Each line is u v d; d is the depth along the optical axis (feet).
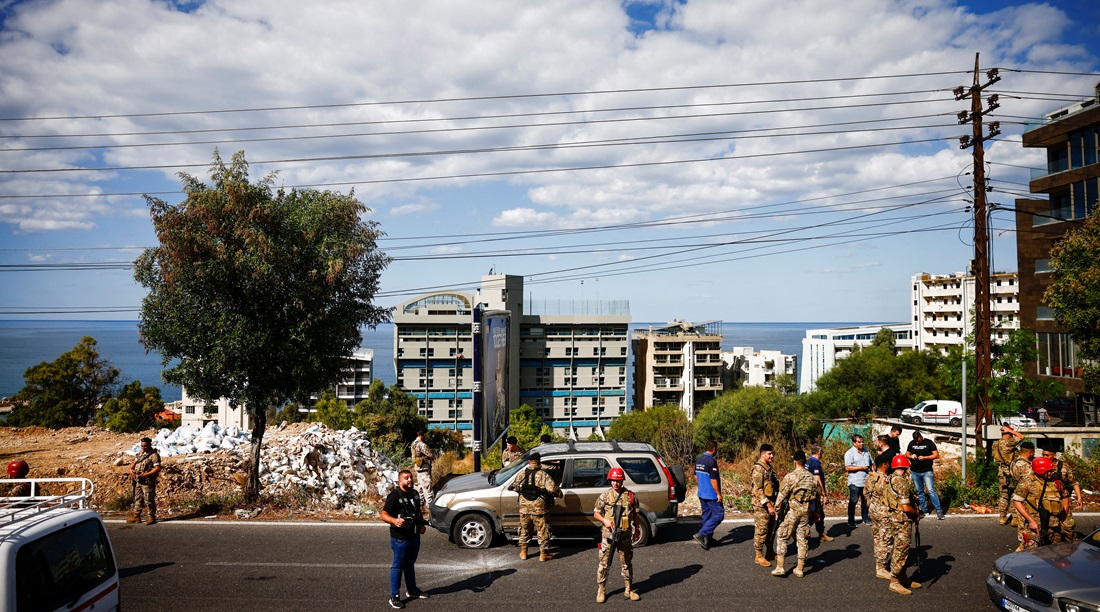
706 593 27.43
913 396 180.55
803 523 29.17
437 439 136.67
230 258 41.14
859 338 432.66
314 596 27.37
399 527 25.94
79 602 18.04
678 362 394.52
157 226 40.57
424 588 28.22
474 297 352.28
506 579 29.30
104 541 20.01
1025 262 125.70
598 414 386.52
